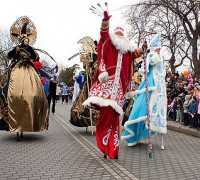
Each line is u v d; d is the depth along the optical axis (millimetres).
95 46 13492
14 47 12109
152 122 10945
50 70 13250
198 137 13680
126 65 9539
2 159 9172
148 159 9531
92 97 9234
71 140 12133
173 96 18047
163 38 30906
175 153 10414
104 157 9531
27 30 12406
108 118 9414
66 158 9375
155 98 11039
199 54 31125
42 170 8180
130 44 9508
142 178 7707
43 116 11930
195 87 15156
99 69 9250
